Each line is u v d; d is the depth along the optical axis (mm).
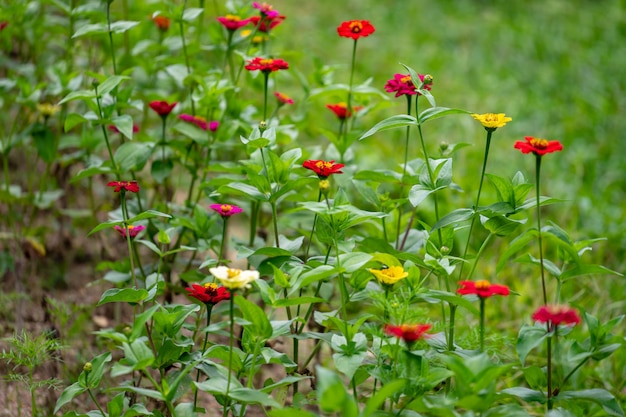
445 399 2150
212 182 3078
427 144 5430
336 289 3605
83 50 4754
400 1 8242
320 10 7836
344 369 2207
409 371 2227
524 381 3357
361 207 4328
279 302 2271
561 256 2588
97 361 2422
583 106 6133
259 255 2871
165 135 3664
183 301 3734
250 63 3264
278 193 2668
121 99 3270
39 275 3781
